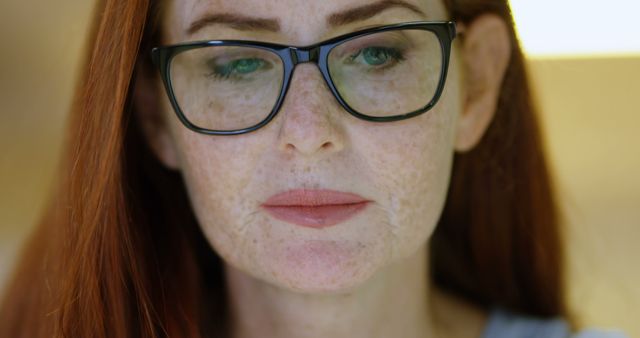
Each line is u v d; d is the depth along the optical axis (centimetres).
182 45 146
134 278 164
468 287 202
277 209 145
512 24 181
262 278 152
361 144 143
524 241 201
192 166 153
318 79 140
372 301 162
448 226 202
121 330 162
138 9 151
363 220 145
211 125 147
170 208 176
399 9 147
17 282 198
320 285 144
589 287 274
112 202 159
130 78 154
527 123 194
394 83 146
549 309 202
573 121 464
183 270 175
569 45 452
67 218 164
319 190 142
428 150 148
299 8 142
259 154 145
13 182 420
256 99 145
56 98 398
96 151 157
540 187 200
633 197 408
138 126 168
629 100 470
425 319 177
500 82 178
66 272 161
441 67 149
